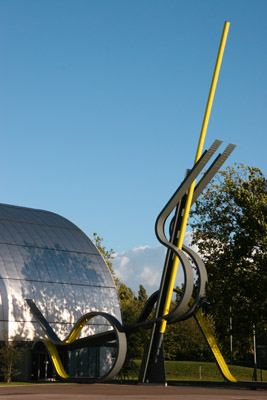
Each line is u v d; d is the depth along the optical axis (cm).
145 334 3591
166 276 3488
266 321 4388
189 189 3472
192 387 3491
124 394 2695
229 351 5644
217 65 3622
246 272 4419
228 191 4672
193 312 3347
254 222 4212
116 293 5447
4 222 5356
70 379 4088
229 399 2297
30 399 2316
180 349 8375
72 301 5103
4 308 4697
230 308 4481
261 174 4572
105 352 4997
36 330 4788
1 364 4547
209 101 3594
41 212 5969
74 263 5353
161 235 3356
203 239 4775
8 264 4928
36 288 4944
